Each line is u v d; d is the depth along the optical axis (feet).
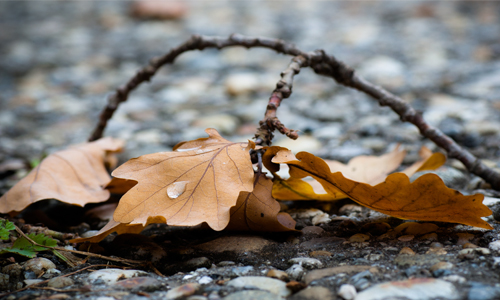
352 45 7.70
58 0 13.04
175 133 4.28
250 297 2.34
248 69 6.97
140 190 2.46
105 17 10.75
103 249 2.55
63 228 2.75
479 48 7.06
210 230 2.65
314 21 9.50
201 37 2.93
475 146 3.42
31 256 2.47
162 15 10.21
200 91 6.03
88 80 6.76
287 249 2.52
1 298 2.37
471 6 9.97
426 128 2.85
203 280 2.41
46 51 8.36
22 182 2.69
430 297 2.31
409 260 2.42
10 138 4.46
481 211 2.42
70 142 4.23
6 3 12.75
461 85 5.42
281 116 4.68
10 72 7.22
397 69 6.28
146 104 5.56
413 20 9.09
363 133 3.93
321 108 4.87
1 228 2.49
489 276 2.35
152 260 2.51
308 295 2.34
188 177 2.48
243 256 2.50
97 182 2.77
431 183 2.40
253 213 2.53
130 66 7.39
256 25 9.26
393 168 2.86
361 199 2.51
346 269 2.40
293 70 2.71
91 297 2.36
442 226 2.56
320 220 2.68
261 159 2.54
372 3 10.86
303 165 2.50
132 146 3.85
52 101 5.86
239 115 4.81
